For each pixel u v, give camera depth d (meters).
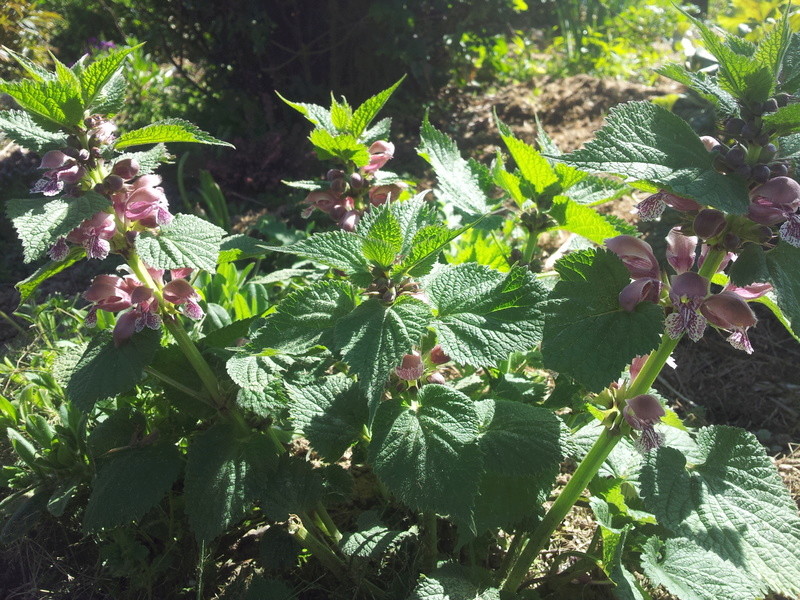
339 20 1.39
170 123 0.39
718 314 0.33
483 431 0.39
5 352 0.80
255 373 0.39
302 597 0.49
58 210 0.37
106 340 0.43
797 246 0.30
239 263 0.91
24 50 1.19
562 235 0.92
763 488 0.37
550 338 0.34
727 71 0.30
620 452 0.47
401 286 0.37
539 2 1.88
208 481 0.44
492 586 0.41
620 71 1.67
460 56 1.51
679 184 0.29
